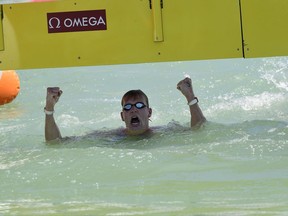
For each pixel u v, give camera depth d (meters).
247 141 20.25
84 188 16.50
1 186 16.92
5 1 20.08
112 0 19.62
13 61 19.97
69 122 26.64
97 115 27.80
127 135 22.05
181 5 19.48
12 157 19.73
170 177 17.06
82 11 19.70
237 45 19.52
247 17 19.44
